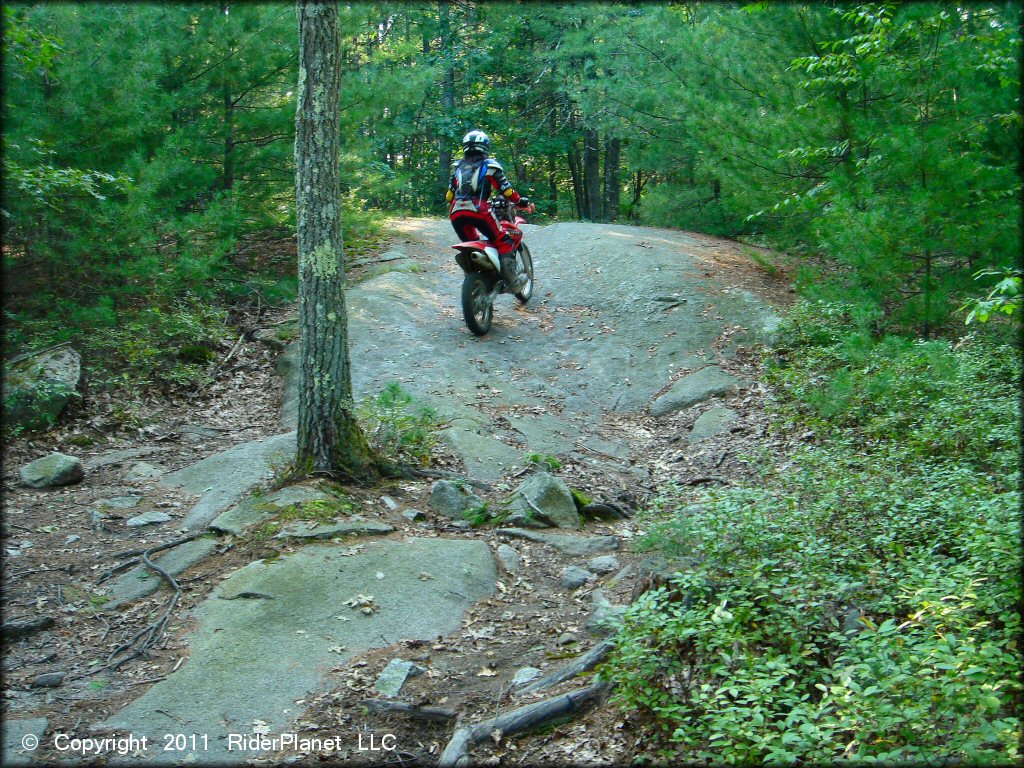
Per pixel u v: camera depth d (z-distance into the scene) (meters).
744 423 7.98
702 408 8.48
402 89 13.02
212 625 4.71
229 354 10.02
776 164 11.12
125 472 7.18
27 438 7.69
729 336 9.84
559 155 25.64
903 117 9.56
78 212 9.67
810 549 4.15
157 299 10.01
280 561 5.29
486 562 5.51
